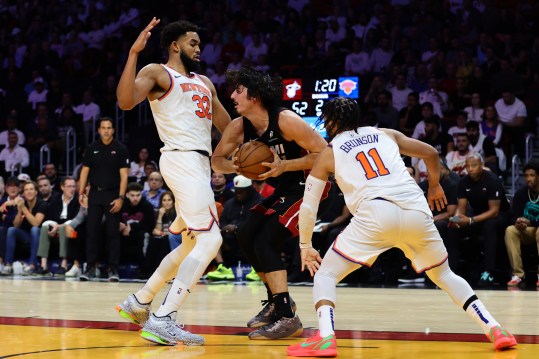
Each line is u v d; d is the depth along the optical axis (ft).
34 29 57.93
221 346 13.50
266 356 12.34
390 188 12.67
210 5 54.90
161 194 34.09
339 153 13.00
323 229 31.55
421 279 31.63
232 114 42.73
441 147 37.22
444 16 48.08
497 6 49.06
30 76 53.67
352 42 47.83
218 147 15.39
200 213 14.29
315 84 36.81
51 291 25.46
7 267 35.91
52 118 48.65
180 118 14.57
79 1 59.16
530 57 43.75
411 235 12.69
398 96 43.45
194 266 14.02
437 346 13.20
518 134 39.24
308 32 51.39
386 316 18.02
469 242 31.24
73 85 50.75
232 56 48.62
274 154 14.40
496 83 41.50
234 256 32.86
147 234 33.88
